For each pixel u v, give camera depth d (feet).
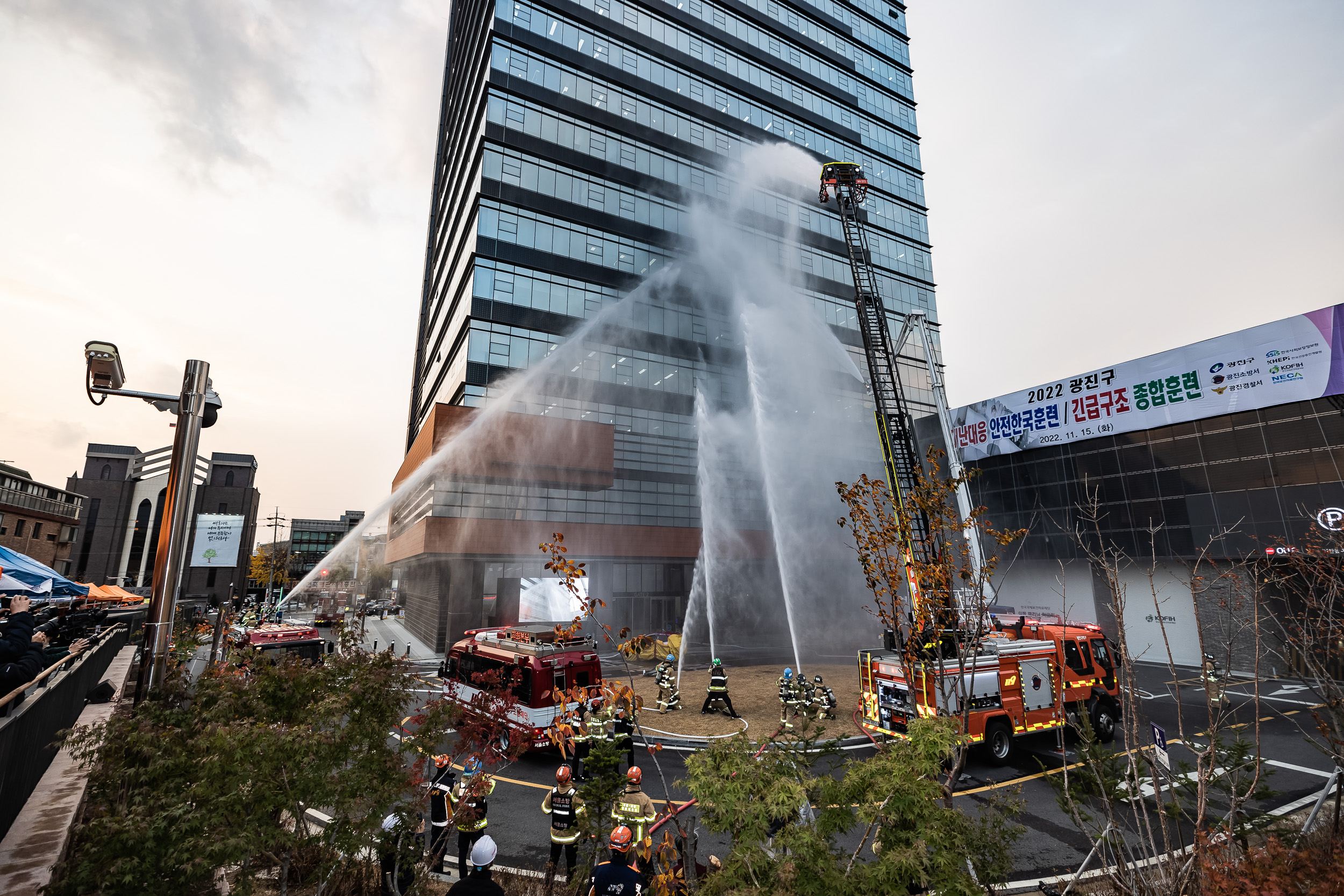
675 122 138.51
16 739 23.26
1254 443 84.12
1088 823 27.68
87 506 219.41
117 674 61.93
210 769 15.44
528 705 40.01
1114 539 97.45
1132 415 97.55
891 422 60.34
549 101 122.52
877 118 183.01
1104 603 99.25
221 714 19.44
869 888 13.57
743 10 159.02
